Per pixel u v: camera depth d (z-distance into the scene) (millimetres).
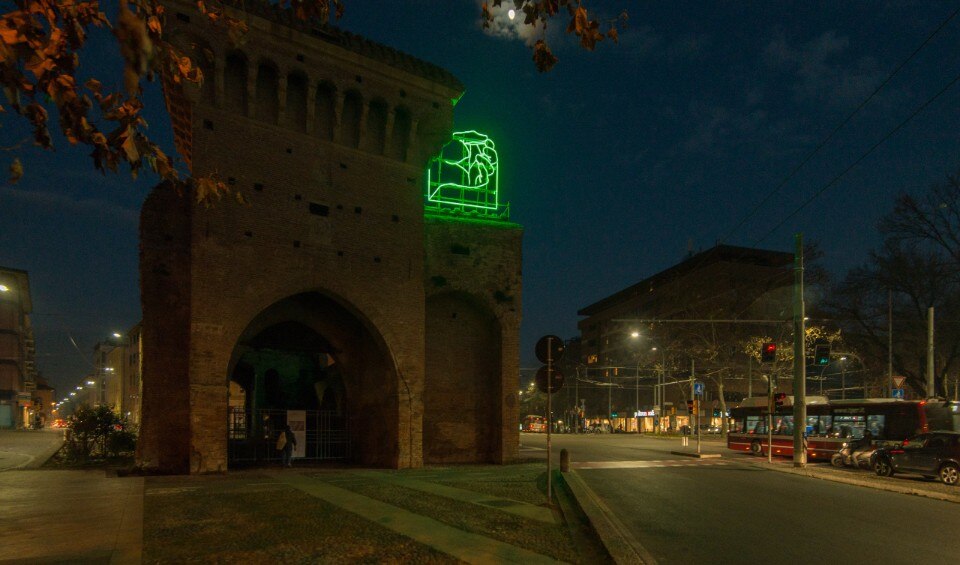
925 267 38875
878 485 18641
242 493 14797
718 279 57750
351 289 21766
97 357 98750
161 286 20906
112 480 17172
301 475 19094
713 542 10203
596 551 9250
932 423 26141
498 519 11664
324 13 5082
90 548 8797
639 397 91062
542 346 14375
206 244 19047
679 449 39062
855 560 9016
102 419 24344
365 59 22172
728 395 77750
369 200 22547
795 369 25922
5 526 10461
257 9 20156
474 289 25375
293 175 20953
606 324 104938
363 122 22422
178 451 20203
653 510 13656
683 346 57250
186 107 19016
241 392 39000
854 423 28641
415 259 23312
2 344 65062
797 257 26297
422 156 24281
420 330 23047
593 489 17250
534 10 4867
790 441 31641
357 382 24750
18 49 3148
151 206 21203
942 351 41094
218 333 18984
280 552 8688
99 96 3629
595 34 4805
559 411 103688
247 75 20109
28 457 26734
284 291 20359
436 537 9797
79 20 3537
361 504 13156
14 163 3455
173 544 9172
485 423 25766
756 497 16031
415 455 22203
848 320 42500
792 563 8797
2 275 61875
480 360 26047
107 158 3840
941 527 11820
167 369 20516
